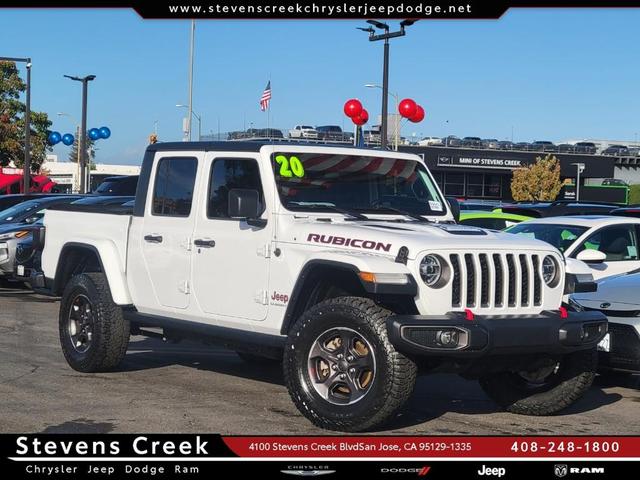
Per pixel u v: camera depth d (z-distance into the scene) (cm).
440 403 761
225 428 644
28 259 1546
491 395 732
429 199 768
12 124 4872
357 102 1877
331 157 731
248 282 695
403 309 627
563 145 8238
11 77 4862
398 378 591
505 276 633
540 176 7225
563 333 623
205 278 731
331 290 671
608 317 827
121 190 2144
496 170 7500
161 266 775
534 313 644
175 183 777
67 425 649
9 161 5012
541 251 656
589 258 1022
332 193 716
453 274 613
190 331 754
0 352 959
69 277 901
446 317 600
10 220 1736
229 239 711
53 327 1170
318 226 664
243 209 667
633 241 1141
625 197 7662
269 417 678
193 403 725
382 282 593
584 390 693
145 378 830
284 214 685
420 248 608
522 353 620
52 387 779
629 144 11762
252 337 695
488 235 663
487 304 628
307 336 630
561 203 1577
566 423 699
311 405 630
